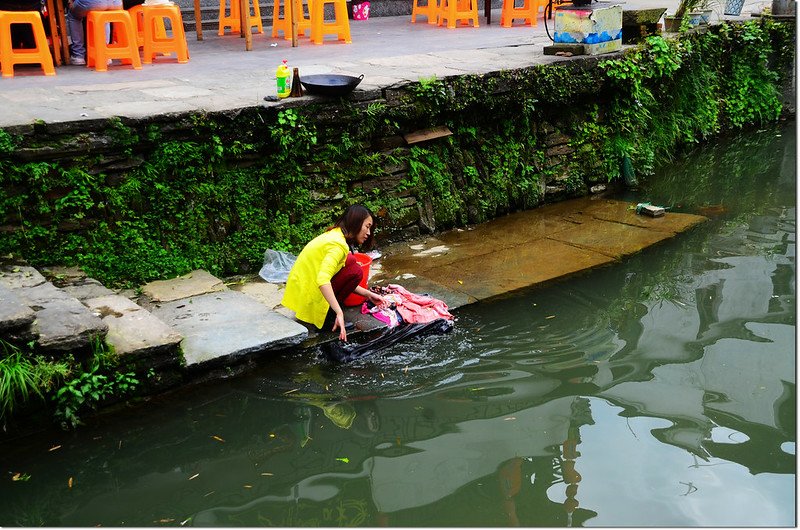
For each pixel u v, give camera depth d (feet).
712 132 35.83
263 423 15.02
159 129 19.34
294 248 21.84
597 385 16.10
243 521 12.23
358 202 23.20
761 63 37.50
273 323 17.61
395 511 12.37
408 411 15.31
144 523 12.25
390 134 23.73
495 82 25.23
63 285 17.97
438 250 23.53
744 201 28.04
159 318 17.66
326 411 15.38
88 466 13.79
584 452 13.84
